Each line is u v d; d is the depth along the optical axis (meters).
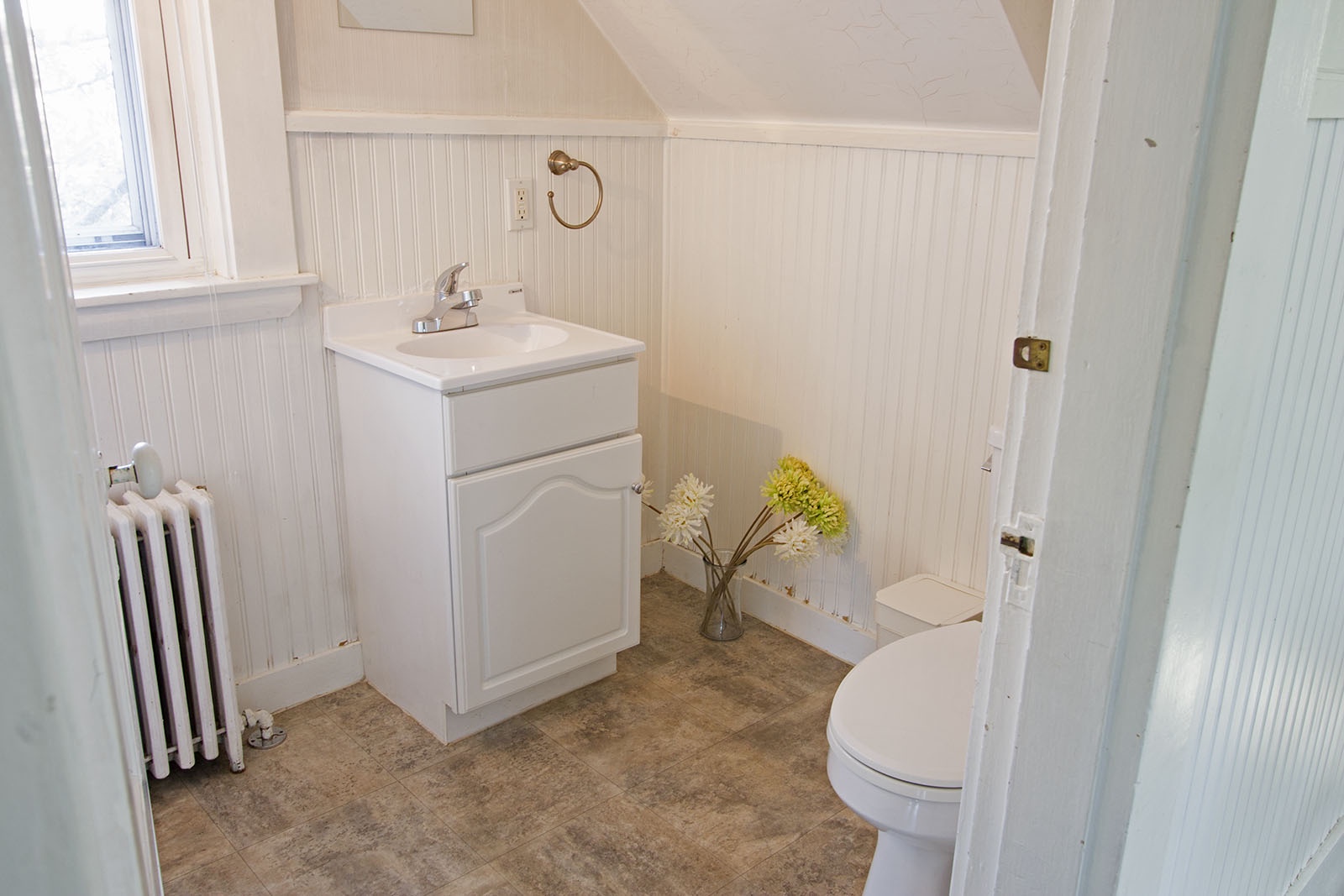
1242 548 1.08
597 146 2.59
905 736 1.57
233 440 2.14
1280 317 0.98
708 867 1.88
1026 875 1.09
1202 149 0.81
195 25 1.92
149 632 1.91
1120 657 0.96
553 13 2.41
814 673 2.55
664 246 2.82
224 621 2.03
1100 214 0.88
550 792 2.08
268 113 2.00
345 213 2.19
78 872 0.33
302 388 2.22
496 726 2.29
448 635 2.11
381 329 2.29
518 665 2.22
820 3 1.98
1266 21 0.77
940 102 2.07
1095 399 0.91
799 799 2.07
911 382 2.33
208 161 2.00
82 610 0.31
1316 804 1.66
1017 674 1.06
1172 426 0.88
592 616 2.34
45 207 0.29
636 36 2.45
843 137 2.32
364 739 2.24
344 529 2.38
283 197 2.06
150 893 0.41
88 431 0.34
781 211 2.51
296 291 2.12
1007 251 2.09
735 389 2.75
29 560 0.29
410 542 2.15
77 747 0.32
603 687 2.47
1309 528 1.24
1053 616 0.99
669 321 2.88
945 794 1.48
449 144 2.31
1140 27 0.82
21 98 0.27
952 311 2.22
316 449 2.28
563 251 2.59
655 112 2.71
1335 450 1.23
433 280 2.36
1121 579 0.93
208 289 1.98
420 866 1.86
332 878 1.82
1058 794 1.03
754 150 2.53
